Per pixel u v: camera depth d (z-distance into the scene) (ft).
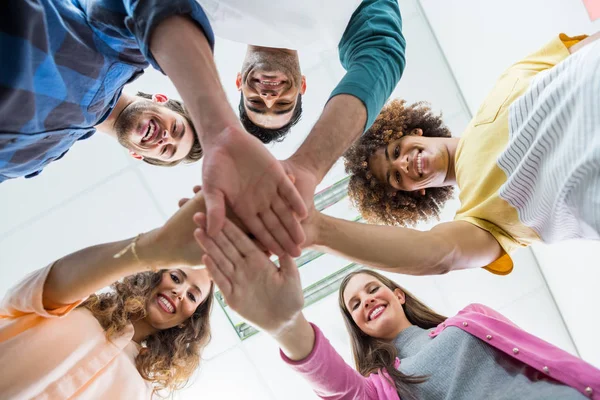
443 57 7.95
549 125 3.60
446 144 5.72
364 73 3.64
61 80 3.34
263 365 8.09
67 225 7.55
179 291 5.87
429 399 4.33
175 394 7.77
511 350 4.14
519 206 4.09
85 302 5.03
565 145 3.48
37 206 7.44
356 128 3.54
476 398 4.07
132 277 5.55
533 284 8.21
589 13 5.65
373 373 5.07
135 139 6.31
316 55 7.59
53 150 3.94
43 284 3.99
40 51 3.08
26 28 2.92
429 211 6.43
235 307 3.39
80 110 3.68
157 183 7.61
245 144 2.94
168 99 6.87
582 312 7.51
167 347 5.93
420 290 8.30
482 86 7.48
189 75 2.89
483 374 4.20
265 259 3.31
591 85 3.28
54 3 3.18
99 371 4.66
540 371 4.02
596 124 3.25
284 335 3.94
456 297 8.32
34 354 4.15
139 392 5.05
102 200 7.55
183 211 3.38
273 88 5.51
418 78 7.93
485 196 4.35
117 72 3.72
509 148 4.00
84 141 7.36
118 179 7.52
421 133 6.16
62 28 3.19
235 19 3.70
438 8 7.72
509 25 6.80
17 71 3.00
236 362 8.06
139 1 2.90
